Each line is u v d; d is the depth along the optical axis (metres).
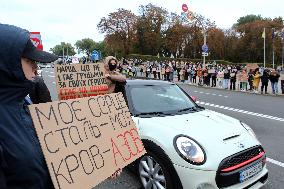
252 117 11.13
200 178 3.66
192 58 74.38
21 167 1.53
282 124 9.84
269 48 78.56
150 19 70.94
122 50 71.38
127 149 2.57
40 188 1.62
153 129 4.20
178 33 70.31
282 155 6.35
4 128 1.52
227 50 81.50
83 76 3.92
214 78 24.92
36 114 1.88
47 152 1.85
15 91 1.58
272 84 20.38
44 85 4.12
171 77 29.03
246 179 3.92
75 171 2.00
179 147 3.84
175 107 5.05
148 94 5.15
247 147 4.07
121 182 4.66
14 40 1.52
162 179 3.98
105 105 2.52
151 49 72.69
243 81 22.20
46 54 1.71
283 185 4.76
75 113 2.18
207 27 72.19
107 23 70.50
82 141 2.15
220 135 4.14
